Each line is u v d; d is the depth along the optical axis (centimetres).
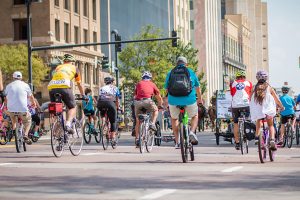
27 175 2266
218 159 3089
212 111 6750
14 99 3675
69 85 3216
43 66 11100
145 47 13088
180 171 2423
